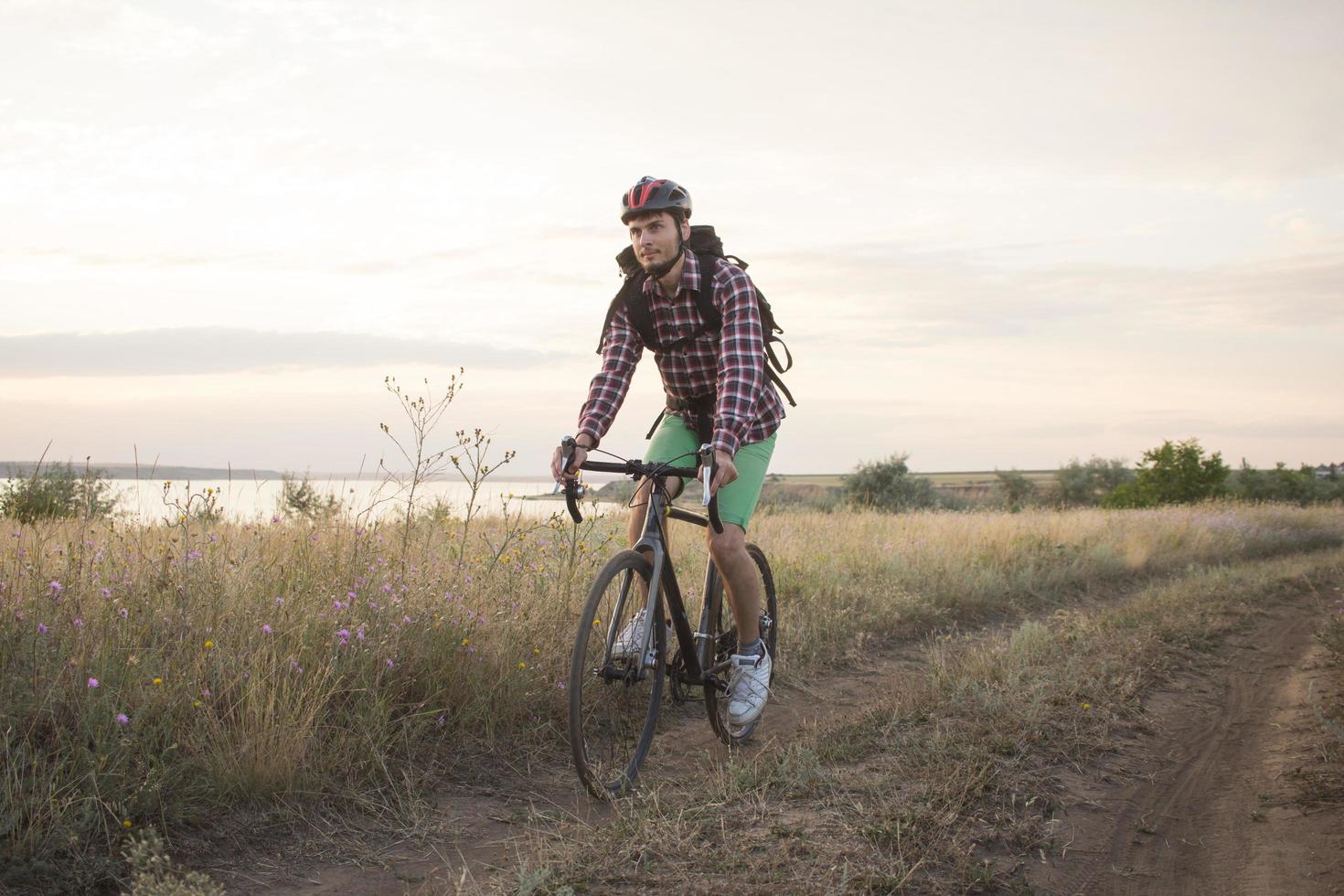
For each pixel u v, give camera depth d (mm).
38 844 2547
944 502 27609
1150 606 8141
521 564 5152
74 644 3361
